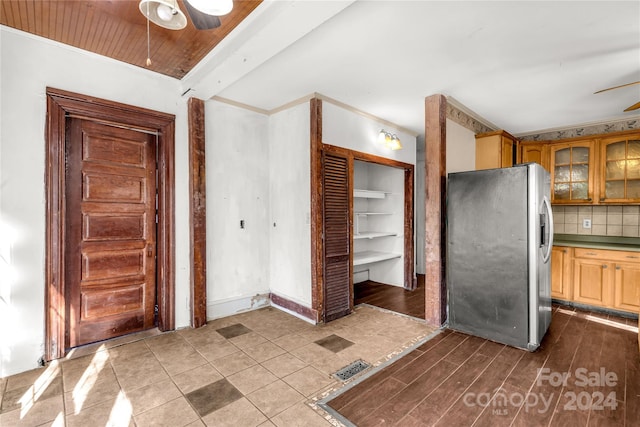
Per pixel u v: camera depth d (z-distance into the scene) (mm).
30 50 2189
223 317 3314
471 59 2377
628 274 3314
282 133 3539
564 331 2943
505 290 2646
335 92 3084
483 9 1774
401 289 4531
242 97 3266
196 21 1508
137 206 2842
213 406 1807
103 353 2463
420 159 5461
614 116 3762
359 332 2918
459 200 2922
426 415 1721
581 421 1672
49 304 2285
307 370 2215
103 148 2645
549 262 2928
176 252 2965
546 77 2695
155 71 2740
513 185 2609
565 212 4266
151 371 2199
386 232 4832
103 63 2518
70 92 2348
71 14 1915
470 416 1712
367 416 1715
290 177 3436
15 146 2141
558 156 4184
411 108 3555
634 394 1918
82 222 2551
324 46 2195
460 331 2926
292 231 3426
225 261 3348
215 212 3260
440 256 3020
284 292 3561
